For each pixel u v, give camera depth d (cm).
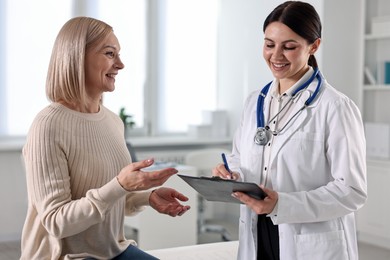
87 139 202
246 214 214
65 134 196
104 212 188
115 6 589
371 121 558
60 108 200
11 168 530
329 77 529
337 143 196
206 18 641
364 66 546
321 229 202
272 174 205
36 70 551
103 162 204
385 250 499
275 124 210
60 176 193
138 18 604
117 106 601
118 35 595
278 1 558
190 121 642
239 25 612
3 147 511
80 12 568
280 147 204
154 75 618
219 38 645
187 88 638
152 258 219
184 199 229
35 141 193
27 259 203
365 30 547
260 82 586
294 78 211
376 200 510
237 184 185
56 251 199
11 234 534
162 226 478
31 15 545
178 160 602
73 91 200
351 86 545
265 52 202
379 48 551
